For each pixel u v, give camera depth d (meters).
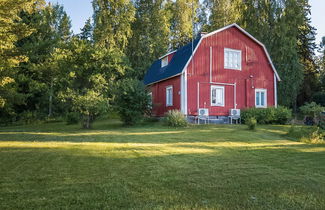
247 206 3.67
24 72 25.41
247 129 13.92
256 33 28.00
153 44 32.94
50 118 27.11
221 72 19.28
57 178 4.90
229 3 33.41
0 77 14.90
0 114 24.97
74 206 3.60
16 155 6.99
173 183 4.65
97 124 19.36
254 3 28.83
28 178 4.89
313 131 11.02
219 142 9.59
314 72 33.09
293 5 27.22
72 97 15.27
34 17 28.00
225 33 19.69
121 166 5.82
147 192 4.18
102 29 30.23
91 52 15.61
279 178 5.06
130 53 33.84
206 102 18.64
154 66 26.75
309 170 5.70
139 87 17.45
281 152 7.79
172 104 19.89
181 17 35.34
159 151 7.63
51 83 24.97
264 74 20.83
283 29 25.97
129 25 31.06
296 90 25.94
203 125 16.14
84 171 5.39
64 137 11.09
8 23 13.36
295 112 28.91
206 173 5.33
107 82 16.31
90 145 8.71
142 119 17.69
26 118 25.66
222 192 4.23
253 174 5.31
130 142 9.45
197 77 18.48
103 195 4.03
